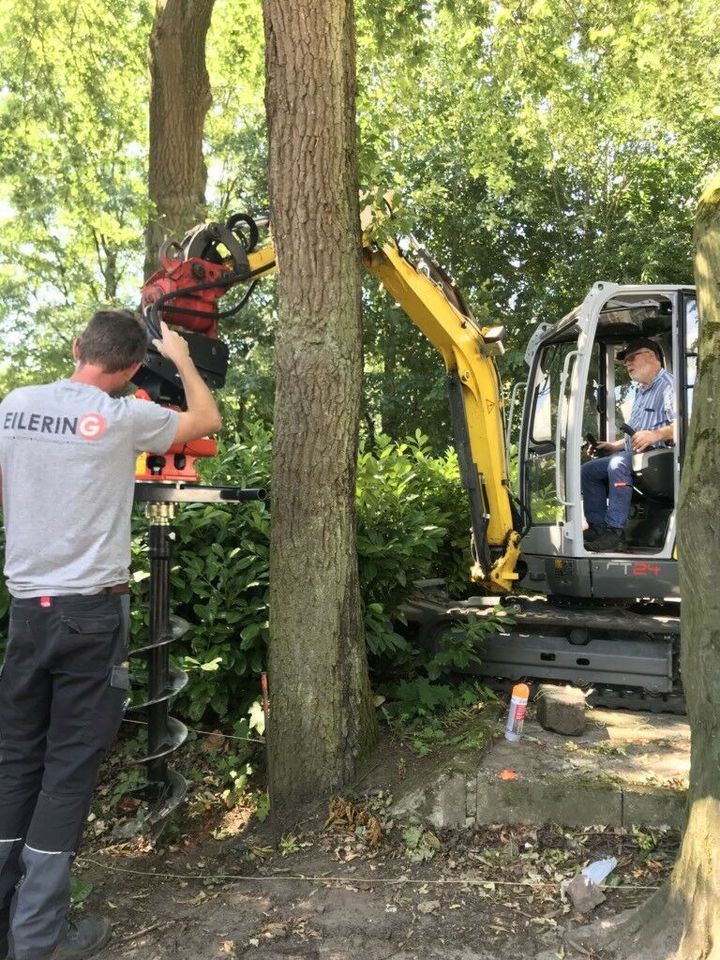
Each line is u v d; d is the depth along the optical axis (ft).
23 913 8.96
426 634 18.95
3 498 9.33
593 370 21.89
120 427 9.34
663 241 52.31
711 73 30.12
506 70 28.55
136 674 14.42
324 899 10.95
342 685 13.43
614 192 57.93
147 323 12.05
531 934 10.00
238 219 14.40
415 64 24.47
